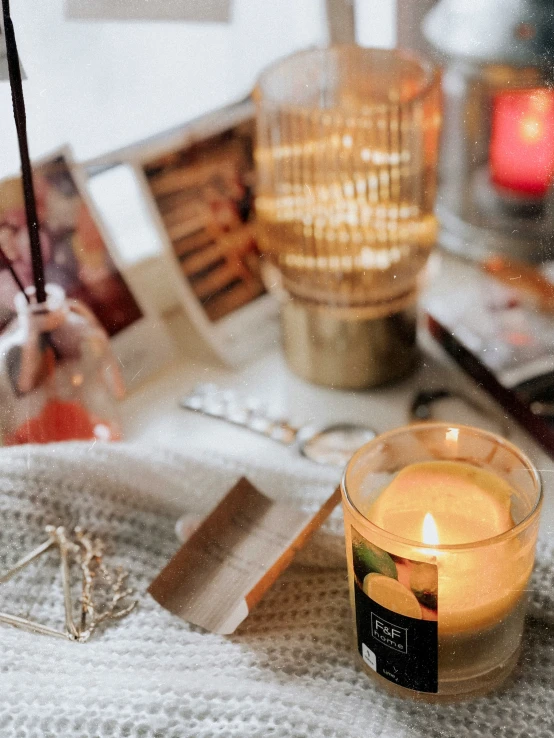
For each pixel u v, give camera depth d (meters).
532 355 0.55
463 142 0.56
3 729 0.38
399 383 0.57
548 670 0.42
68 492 0.49
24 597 0.47
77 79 0.47
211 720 0.39
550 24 0.50
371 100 0.55
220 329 0.56
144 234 0.54
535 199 0.56
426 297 0.58
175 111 0.52
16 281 0.49
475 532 0.42
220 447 0.54
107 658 0.43
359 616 0.41
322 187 0.54
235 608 0.44
